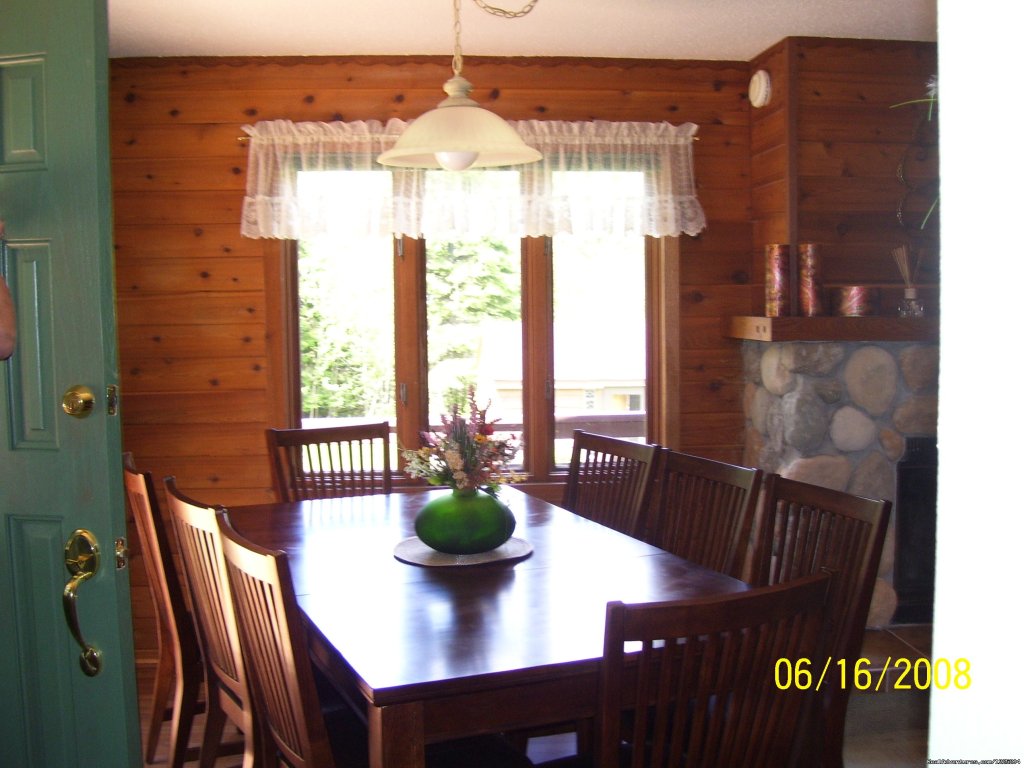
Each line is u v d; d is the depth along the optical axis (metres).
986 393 0.79
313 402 4.07
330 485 3.57
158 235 3.93
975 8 0.79
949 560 0.84
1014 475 0.76
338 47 3.80
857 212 3.82
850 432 3.76
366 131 3.85
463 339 4.12
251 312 3.96
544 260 4.10
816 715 1.86
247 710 2.17
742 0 3.26
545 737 3.37
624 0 3.24
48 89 1.51
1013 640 0.77
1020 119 0.74
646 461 3.09
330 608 2.05
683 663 1.51
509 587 2.20
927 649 3.64
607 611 1.44
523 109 3.99
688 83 4.06
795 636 1.57
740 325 3.94
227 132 3.91
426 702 1.68
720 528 2.69
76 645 1.60
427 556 2.44
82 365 1.54
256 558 1.75
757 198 4.07
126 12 3.30
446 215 3.88
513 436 2.49
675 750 1.54
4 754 1.63
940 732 0.85
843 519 2.21
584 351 4.18
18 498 1.59
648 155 3.97
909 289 3.74
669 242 4.07
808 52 3.74
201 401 3.96
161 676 2.91
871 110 3.80
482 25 3.53
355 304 4.07
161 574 2.57
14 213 1.53
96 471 1.56
